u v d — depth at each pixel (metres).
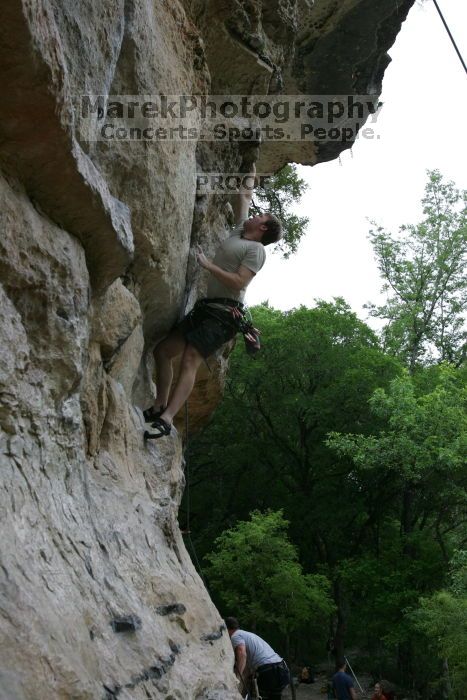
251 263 5.40
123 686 3.23
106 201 3.79
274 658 6.74
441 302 30.23
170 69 5.05
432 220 29.98
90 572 3.56
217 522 27.33
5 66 2.93
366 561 22.00
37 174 3.41
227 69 6.77
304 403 25.77
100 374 4.53
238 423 27.89
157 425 5.16
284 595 18.12
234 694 4.47
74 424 3.81
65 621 2.99
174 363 6.21
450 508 23.61
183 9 5.67
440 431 20.92
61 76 3.08
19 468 3.24
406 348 30.00
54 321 3.54
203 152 6.55
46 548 3.20
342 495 26.08
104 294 4.35
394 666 25.27
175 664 3.94
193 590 4.81
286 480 28.34
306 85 9.45
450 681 18.17
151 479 5.16
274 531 19.12
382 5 8.90
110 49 4.07
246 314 5.55
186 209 5.43
